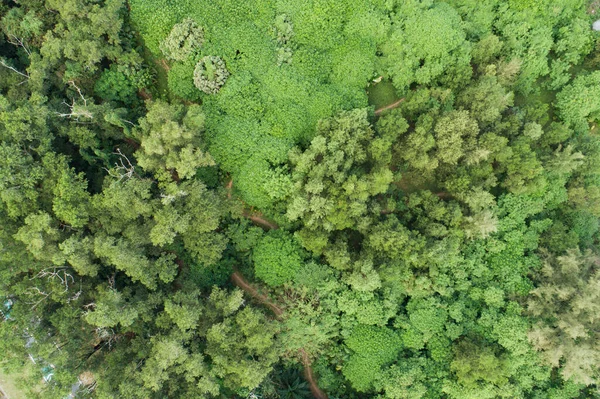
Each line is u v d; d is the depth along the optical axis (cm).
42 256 4009
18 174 4088
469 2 5172
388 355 4688
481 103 4741
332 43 5031
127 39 4962
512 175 4788
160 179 4244
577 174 4969
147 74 4988
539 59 5091
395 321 4797
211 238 4591
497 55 5119
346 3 4956
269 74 4900
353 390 4912
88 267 4122
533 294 4616
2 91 4597
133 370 4025
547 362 4512
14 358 3925
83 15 4519
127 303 4147
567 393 4666
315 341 4791
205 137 4812
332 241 4897
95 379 4178
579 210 4978
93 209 4259
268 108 4950
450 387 4566
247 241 4856
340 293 4769
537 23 5178
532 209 4859
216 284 4822
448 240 4653
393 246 4553
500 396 4616
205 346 4431
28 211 4188
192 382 4225
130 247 4184
